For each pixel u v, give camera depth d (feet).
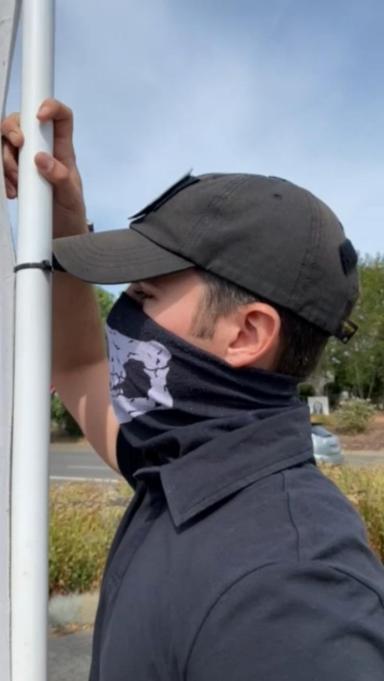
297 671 2.34
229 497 3.08
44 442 3.26
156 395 3.59
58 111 3.50
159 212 3.60
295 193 3.57
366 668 2.36
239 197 3.42
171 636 2.75
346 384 108.68
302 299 3.37
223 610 2.55
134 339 3.64
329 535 2.80
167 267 3.43
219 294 3.39
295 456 3.27
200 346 3.45
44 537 3.21
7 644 3.12
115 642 3.02
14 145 3.48
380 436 72.43
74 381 5.17
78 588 14.62
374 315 98.78
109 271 3.50
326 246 3.46
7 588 3.16
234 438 3.20
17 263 3.36
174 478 3.19
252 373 3.42
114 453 4.76
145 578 3.05
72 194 4.28
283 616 2.45
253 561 2.65
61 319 5.00
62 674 11.27
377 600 2.59
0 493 3.22
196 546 2.91
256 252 3.34
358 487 20.76
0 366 3.31
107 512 17.98
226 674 2.45
